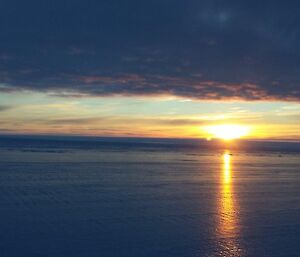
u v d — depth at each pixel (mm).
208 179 47531
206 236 21156
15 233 20859
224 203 30562
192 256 18109
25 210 26297
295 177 53969
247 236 21344
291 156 152125
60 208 27172
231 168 68438
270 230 22656
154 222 23875
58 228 22000
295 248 19547
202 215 26062
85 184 39562
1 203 28312
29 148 133000
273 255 18500
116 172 53156
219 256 18234
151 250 18719
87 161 74562
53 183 39562
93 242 19625
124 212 26438
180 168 63906
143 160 84438
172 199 31812
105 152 121375
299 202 32125
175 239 20500
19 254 17750
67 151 117938
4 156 81500
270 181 47625
